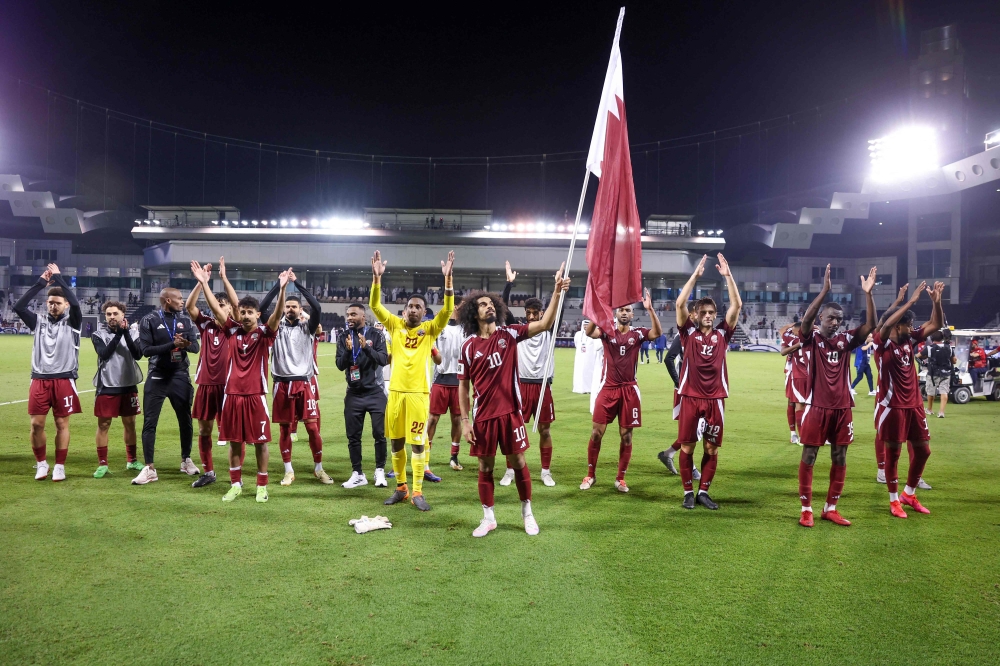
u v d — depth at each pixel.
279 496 5.64
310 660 2.82
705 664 2.85
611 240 6.23
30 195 50.25
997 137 38.78
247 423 5.40
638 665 2.83
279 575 3.78
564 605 3.42
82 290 56.09
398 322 5.54
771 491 6.04
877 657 2.92
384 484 6.09
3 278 55.72
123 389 6.23
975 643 3.06
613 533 4.68
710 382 5.39
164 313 6.42
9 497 5.43
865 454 8.00
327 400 12.96
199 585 3.61
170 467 6.75
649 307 6.00
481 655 2.89
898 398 5.28
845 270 59.91
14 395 12.15
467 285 55.38
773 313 57.59
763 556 4.21
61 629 3.07
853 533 4.75
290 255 51.72
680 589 3.65
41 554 4.06
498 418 4.61
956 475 6.75
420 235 51.06
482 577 3.79
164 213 53.22
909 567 4.04
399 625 3.16
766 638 3.09
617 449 8.23
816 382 5.00
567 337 45.16
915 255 53.38
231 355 5.45
